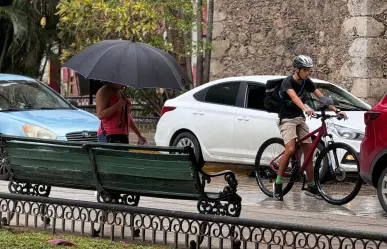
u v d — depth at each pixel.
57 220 10.65
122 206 9.10
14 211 9.98
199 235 8.66
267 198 13.02
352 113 14.70
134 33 19.89
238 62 21.14
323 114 12.23
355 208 12.12
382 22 18.12
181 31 22.33
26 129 14.71
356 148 14.04
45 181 10.14
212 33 21.81
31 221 10.49
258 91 15.37
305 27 19.58
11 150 10.28
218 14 21.62
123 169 9.26
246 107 15.40
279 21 20.14
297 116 12.35
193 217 8.64
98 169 9.47
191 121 16.14
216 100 15.96
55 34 25.09
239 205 8.84
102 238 9.34
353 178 14.02
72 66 10.16
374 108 11.46
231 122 15.47
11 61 25.53
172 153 9.18
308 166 12.39
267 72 20.45
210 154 15.84
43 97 16.09
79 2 20.27
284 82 12.21
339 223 10.77
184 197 9.01
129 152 9.12
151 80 9.85
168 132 16.56
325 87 15.28
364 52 18.03
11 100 15.67
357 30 18.14
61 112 15.61
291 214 11.44
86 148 9.43
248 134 15.19
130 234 9.72
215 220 8.48
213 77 21.78
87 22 20.36
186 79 10.34
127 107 11.20
